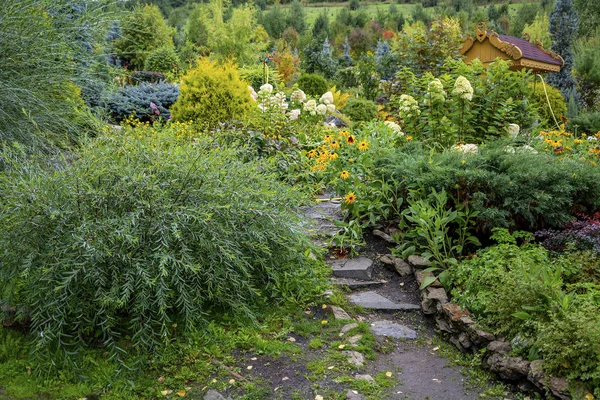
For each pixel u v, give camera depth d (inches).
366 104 505.4
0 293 124.4
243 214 131.9
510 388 104.8
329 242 169.2
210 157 141.5
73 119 189.2
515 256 141.2
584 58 745.6
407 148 210.8
